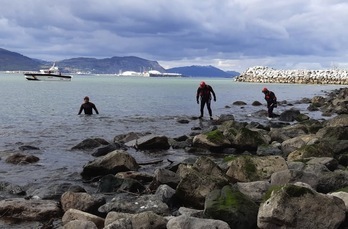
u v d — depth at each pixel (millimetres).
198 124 29500
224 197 9680
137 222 8633
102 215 10359
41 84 106500
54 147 20250
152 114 36812
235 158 14703
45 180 14070
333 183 11062
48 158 17656
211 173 12750
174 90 86000
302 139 18406
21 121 30609
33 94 63000
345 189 10336
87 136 23906
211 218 9102
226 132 20109
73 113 36344
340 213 8570
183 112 39156
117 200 10719
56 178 14367
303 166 12984
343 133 19297
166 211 10195
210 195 10008
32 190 12367
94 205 10523
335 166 13930
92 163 14570
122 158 14812
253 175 12727
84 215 9430
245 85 120125
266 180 12336
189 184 11000
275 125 27062
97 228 8836
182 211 9852
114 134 24797
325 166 13125
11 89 77625
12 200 10625
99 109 40969
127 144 20672
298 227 8367
